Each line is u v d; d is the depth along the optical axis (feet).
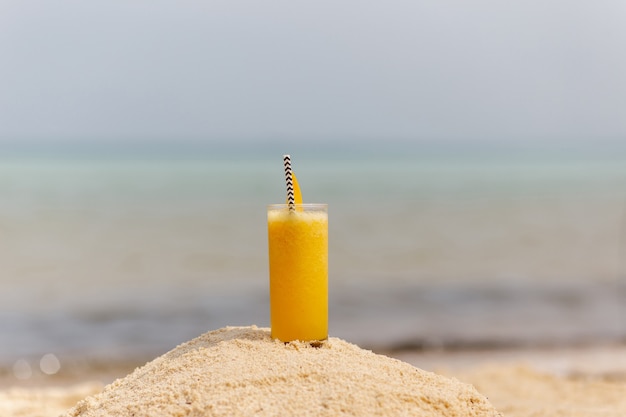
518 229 59.72
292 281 9.34
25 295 36.17
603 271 43.70
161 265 44.06
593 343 27.22
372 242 54.03
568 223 62.39
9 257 45.60
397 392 8.14
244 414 7.52
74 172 86.58
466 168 104.78
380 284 40.45
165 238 52.47
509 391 17.15
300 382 8.22
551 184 88.99
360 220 63.00
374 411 7.71
